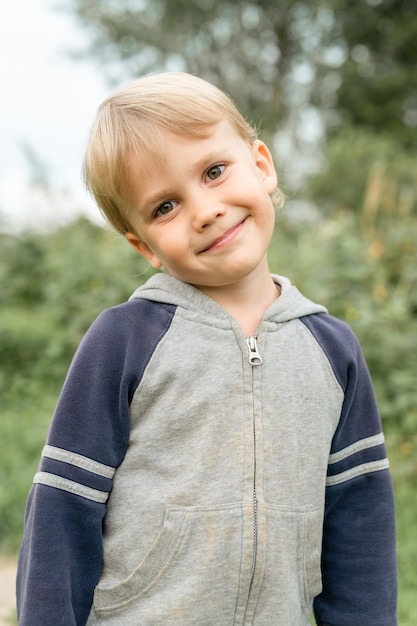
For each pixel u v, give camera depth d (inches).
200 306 59.1
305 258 188.9
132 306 59.2
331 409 60.4
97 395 56.5
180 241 56.4
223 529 54.9
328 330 62.7
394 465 141.3
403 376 153.3
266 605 56.1
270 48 835.4
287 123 799.7
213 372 57.0
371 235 208.4
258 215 57.6
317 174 404.2
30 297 266.7
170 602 54.5
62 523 55.6
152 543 55.1
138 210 57.8
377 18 761.6
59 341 209.9
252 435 56.4
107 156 56.9
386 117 739.4
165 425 56.1
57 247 271.3
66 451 56.1
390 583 63.2
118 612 56.4
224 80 834.2
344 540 63.4
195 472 55.2
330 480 63.0
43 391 199.8
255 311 61.1
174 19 810.2
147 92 57.5
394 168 351.9
